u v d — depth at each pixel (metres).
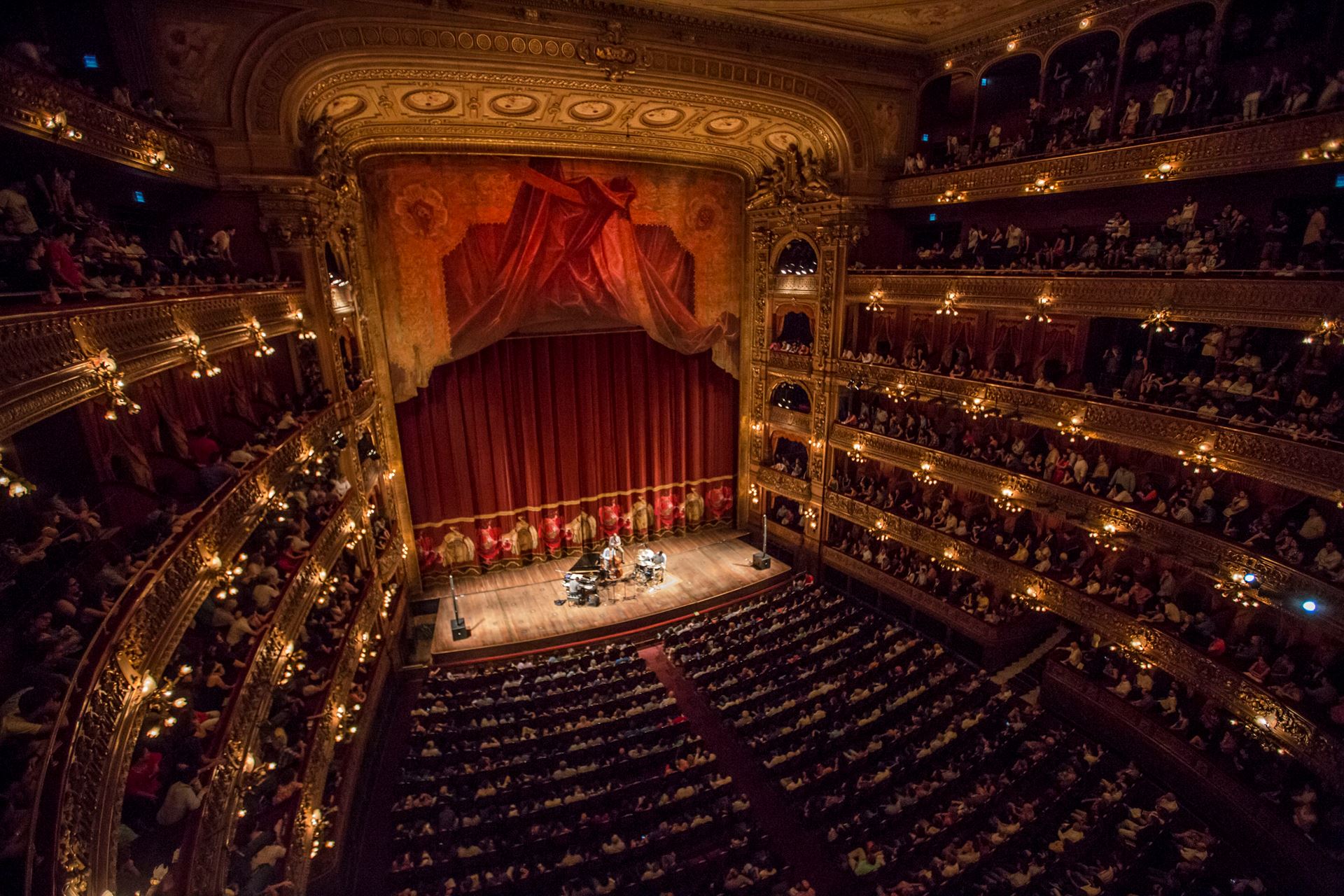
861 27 19.23
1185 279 15.16
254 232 15.82
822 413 25.44
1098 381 18.83
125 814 8.21
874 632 21.72
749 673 19.52
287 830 10.80
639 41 17.83
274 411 14.87
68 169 10.86
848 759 16.36
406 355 23.06
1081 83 19.30
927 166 22.56
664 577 26.30
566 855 13.81
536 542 27.34
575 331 25.61
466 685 19.52
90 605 7.71
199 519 9.39
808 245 25.08
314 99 16.47
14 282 7.26
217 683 9.80
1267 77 15.45
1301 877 13.32
